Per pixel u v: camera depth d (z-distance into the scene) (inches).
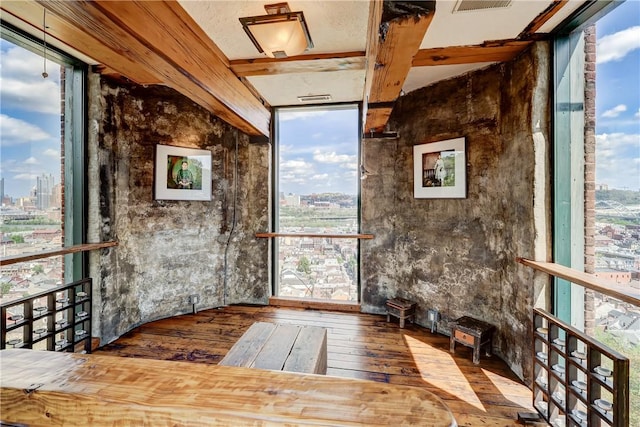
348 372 96.9
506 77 101.1
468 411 79.4
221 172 154.8
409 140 137.2
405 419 18.0
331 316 143.8
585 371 57.9
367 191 146.9
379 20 56.7
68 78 111.1
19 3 65.1
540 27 80.7
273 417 18.1
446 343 116.8
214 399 19.6
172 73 79.7
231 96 111.7
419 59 98.0
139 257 131.9
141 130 131.6
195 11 78.6
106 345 114.2
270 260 161.3
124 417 19.3
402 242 141.1
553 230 85.9
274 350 76.0
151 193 135.0
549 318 68.9
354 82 130.8
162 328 129.3
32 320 78.7
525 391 87.5
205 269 151.3
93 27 58.6
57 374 22.1
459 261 118.9
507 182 100.6
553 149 85.7
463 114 116.6
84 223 111.4
